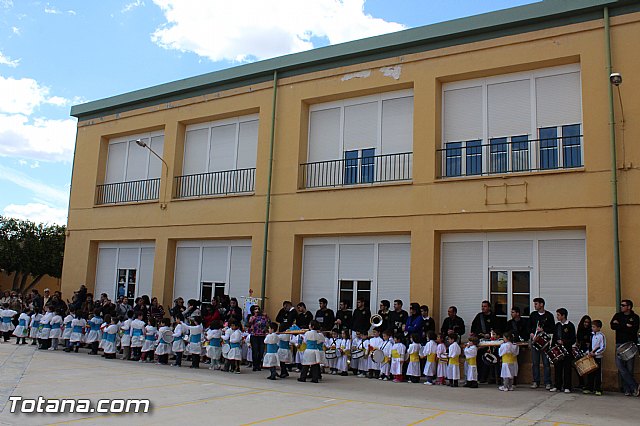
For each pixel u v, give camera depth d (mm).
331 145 18328
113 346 17625
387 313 15648
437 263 15758
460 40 16062
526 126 15281
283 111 18969
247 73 19781
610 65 13953
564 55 14594
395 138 17219
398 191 16438
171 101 21953
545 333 13148
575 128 14648
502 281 15055
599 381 12500
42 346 19391
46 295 22359
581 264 14109
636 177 13375
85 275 23344
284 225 18297
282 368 14383
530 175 14586
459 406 10742
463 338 15219
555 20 14812
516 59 15195
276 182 18719
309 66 18672
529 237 14812
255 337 15711
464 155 15992
